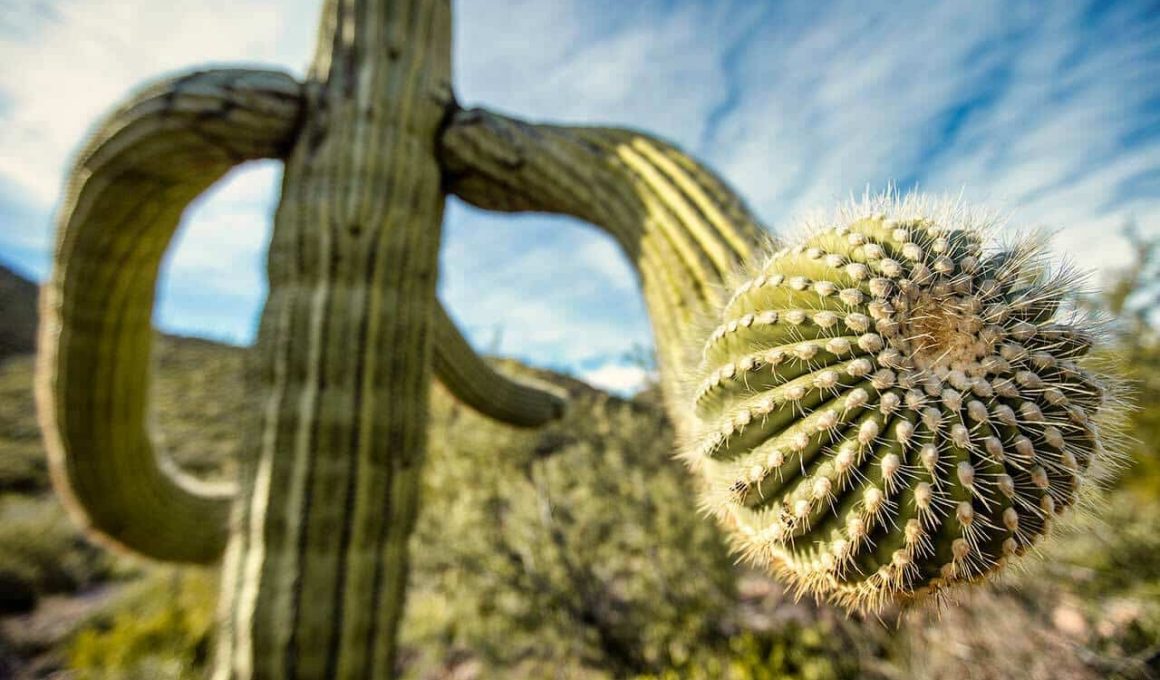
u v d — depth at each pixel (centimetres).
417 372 140
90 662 350
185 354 1510
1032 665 205
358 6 146
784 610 303
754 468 74
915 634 225
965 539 64
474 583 330
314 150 138
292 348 129
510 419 231
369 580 125
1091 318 73
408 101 144
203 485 237
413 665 317
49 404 172
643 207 135
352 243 133
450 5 162
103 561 589
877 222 77
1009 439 65
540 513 338
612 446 368
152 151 135
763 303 81
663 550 305
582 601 313
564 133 156
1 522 592
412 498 137
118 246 154
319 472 123
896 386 68
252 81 137
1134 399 80
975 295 70
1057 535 73
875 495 65
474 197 158
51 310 162
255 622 116
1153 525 242
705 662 270
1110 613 222
